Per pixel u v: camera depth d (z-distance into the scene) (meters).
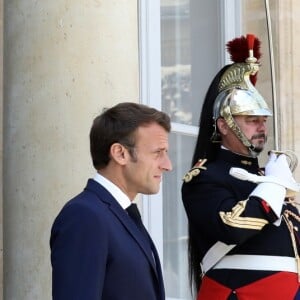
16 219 10.38
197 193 9.21
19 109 10.45
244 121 9.44
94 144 7.42
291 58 14.01
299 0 14.15
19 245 10.34
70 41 10.32
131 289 7.05
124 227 7.21
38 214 10.22
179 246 13.50
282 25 14.02
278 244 9.23
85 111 10.25
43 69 10.34
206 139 9.76
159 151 7.42
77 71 10.29
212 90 9.79
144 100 12.80
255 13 14.18
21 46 10.50
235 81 9.62
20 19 10.53
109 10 10.48
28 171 10.31
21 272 10.30
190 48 13.98
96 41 10.38
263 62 14.02
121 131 7.32
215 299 9.27
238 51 9.94
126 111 7.38
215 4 14.44
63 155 10.20
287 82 13.95
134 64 10.76
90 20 10.38
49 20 10.37
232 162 9.48
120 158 7.34
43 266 10.18
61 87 10.27
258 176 9.09
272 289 9.13
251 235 8.85
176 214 13.52
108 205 7.22
